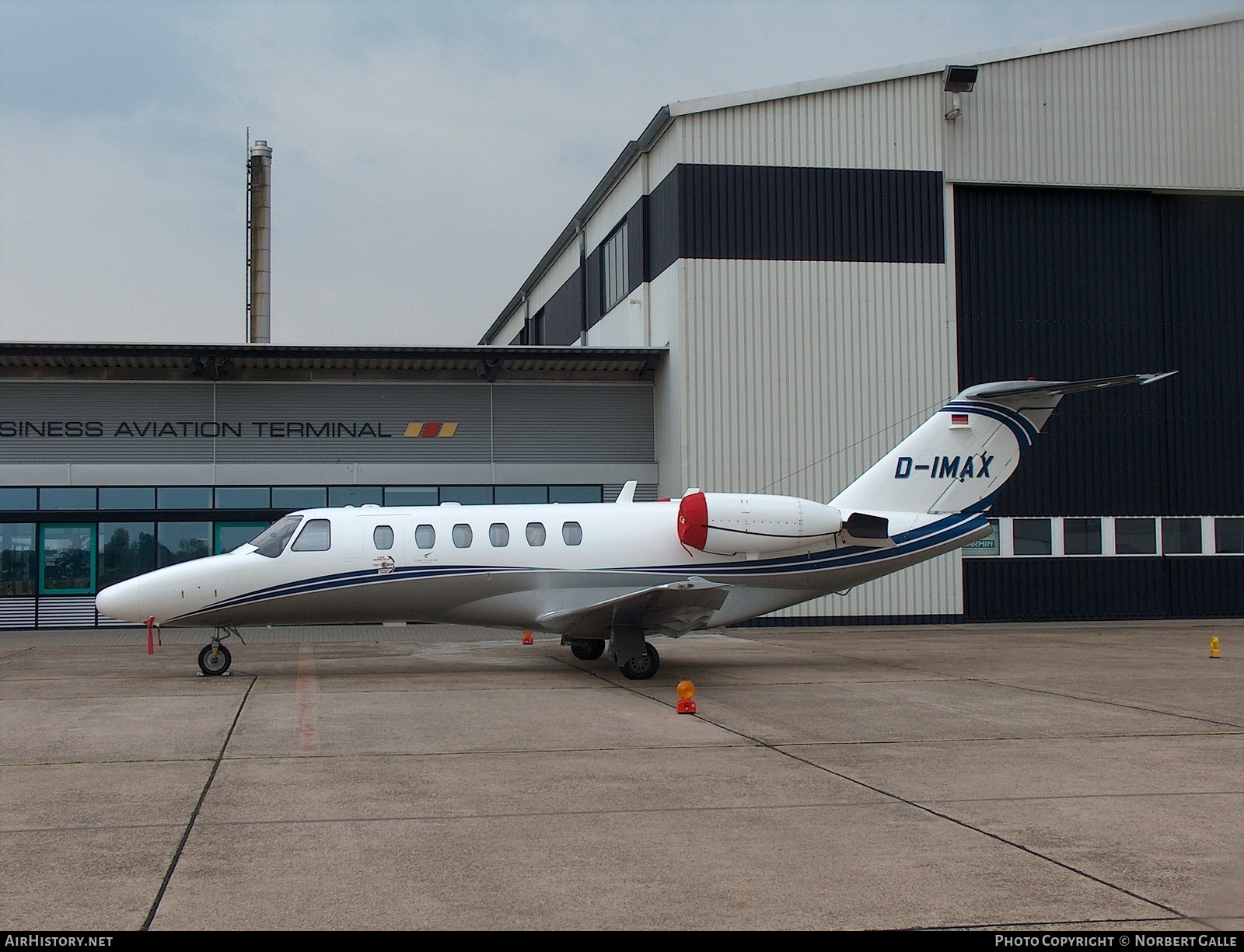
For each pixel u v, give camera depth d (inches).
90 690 606.2
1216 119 1102.4
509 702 562.3
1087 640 892.6
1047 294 1080.8
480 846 294.5
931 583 1049.5
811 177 1035.3
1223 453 1109.1
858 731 472.7
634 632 655.8
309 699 572.7
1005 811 332.2
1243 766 399.2
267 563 672.4
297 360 1000.9
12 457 989.8
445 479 1055.6
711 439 1010.1
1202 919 238.1
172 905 248.1
